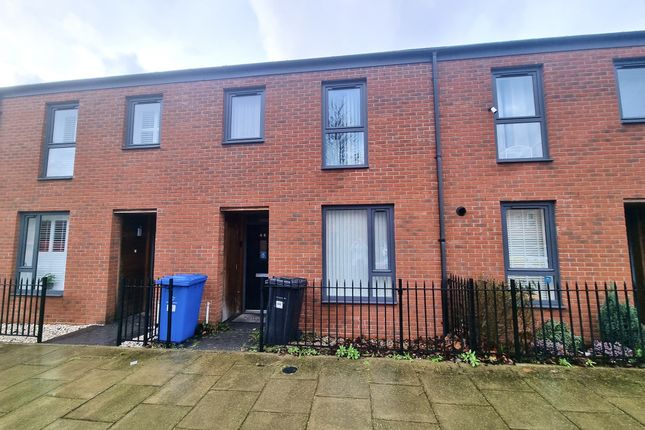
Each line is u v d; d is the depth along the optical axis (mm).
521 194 5402
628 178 5191
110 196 6520
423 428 2682
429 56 5922
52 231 6762
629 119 5348
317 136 6035
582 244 5164
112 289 6527
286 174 6035
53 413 2922
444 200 5570
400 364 4035
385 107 5922
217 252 6117
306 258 5797
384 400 3160
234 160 6234
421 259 5504
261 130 6324
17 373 3836
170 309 4949
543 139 5531
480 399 3170
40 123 6949
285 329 4887
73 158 6891
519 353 4090
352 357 4262
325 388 3420
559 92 5512
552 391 3326
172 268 6168
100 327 6121
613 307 4672
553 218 5344
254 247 7406
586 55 5516
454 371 3824
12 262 6637
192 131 6422
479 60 5789
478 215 5465
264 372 3840
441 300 5391
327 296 5699
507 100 5754
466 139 5652
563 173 5336
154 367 4008
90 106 6809
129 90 6738
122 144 6609
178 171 6371
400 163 5754
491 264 5352
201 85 6516
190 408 3016
